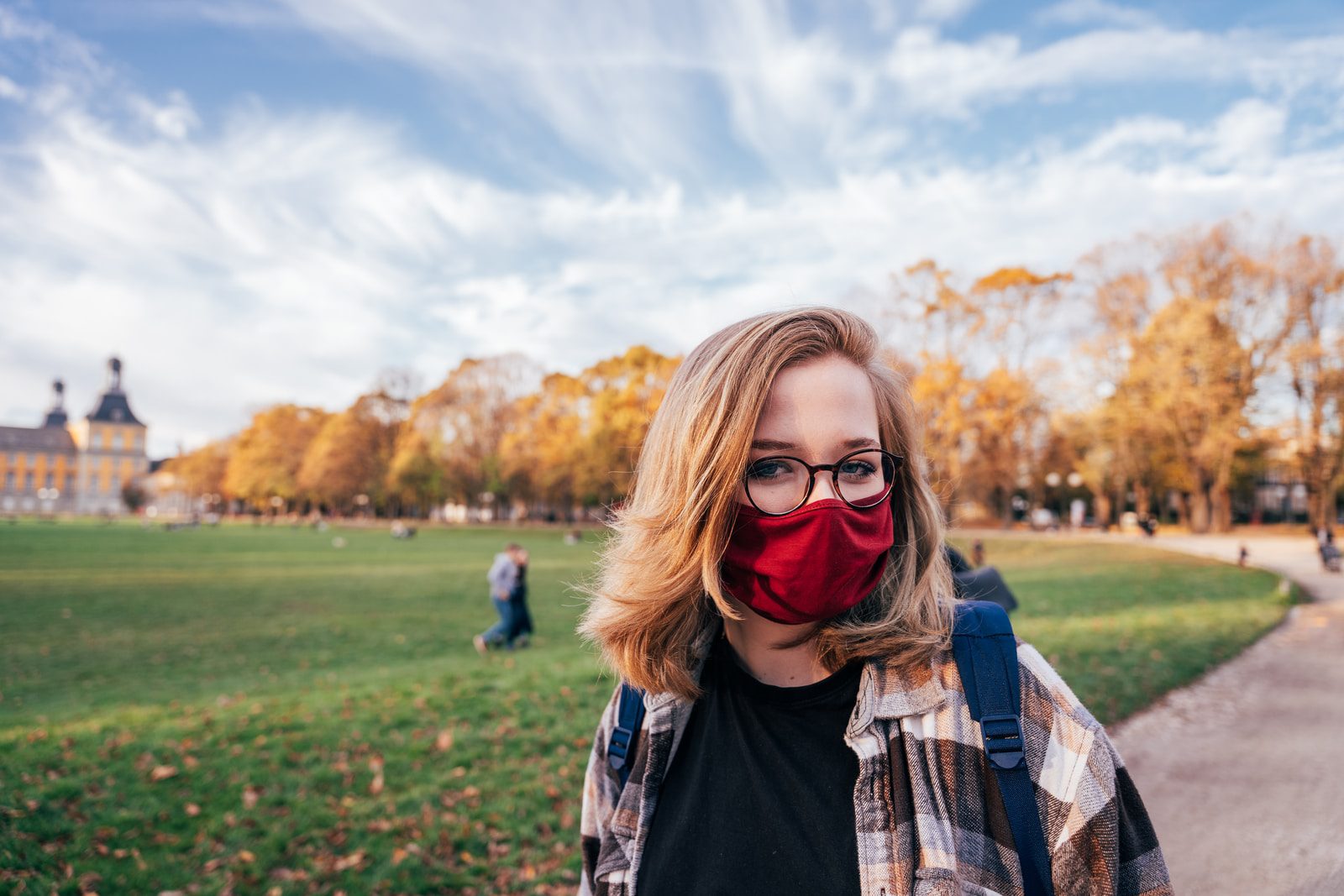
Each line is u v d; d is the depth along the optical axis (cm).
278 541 4825
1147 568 2398
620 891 111
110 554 3372
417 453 6906
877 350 112
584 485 5725
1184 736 642
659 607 105
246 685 941
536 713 744
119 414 15300
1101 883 90
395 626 1438
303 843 476
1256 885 398
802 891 95
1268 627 1181
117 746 662
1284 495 6294
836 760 102
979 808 94
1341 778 537
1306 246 3838
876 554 99
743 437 97
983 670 99
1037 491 6175
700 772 109
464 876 439
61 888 419
